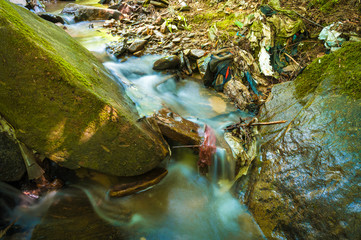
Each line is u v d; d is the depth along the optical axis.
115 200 2.93
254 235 2.71
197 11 6.90
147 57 5.51
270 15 5.23
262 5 5.46
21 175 2.66
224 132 3.81
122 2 7.59
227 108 4.46
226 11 6.38
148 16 7.05
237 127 3.80
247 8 6.16
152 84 4.81
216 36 5.59
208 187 3.38
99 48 5.47
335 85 3.28
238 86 4.59
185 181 3.41
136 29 6.39
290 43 5.01
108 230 2.65
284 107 3.81
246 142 3.57
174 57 5.18
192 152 3.56
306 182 2.65
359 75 3.03
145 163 2.95
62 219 2.65
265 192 2.86
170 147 3.54
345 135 2.73
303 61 4.73
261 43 5.01
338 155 2.63
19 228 2.52
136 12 7.34
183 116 4.11
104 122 2.55
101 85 3.06
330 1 5.15
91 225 2.65
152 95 4.42
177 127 3.43
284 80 4.61
